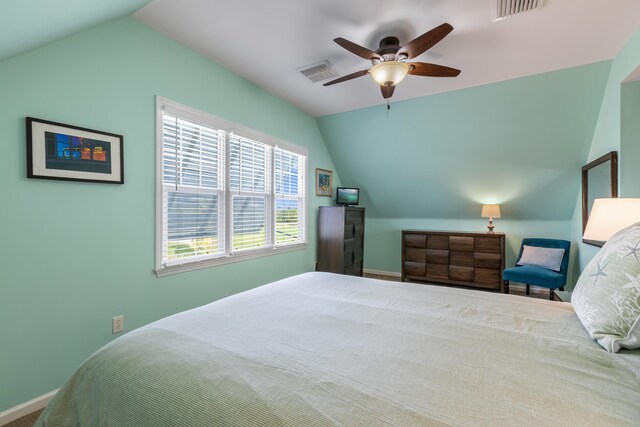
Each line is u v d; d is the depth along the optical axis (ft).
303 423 2.17
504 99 10.30
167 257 7.69
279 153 11.87
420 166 14.08
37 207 5.39
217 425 2.29
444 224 15.87
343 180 16.65
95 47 6.12
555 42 7.44
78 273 5.94
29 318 5.32
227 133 9.29
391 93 7.86
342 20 6.66
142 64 6.95
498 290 13.24
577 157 11.15
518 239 14.23
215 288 8.98
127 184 6.72
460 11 6.26
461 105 11.03
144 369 2.94
